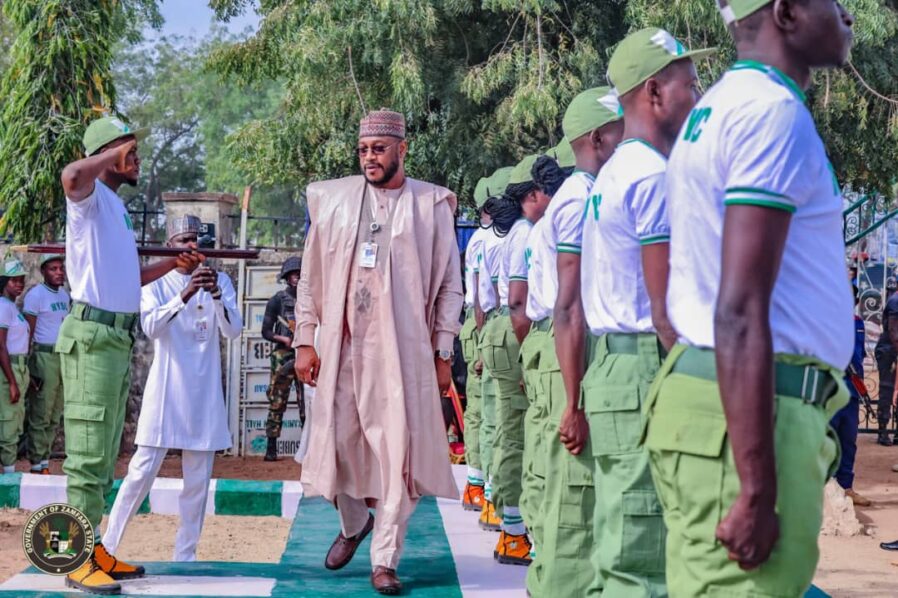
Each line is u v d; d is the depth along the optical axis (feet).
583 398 12.85
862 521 30.55
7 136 42.57
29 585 18.71
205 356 22.52
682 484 8.58
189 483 22.66
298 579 19.79
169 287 22.66
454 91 43.04
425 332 19.62
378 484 19.44
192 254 21.53
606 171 12.51
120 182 19.11
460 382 42.83
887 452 47.26
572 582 13.94
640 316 12.15
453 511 28.12
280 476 39.45
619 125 15.17
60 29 42.37
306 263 20.16
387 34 41.86
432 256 20.01
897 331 43.62
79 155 42.19
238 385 43.98
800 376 8.30
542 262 17.22
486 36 44.14
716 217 8.50
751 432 7.80
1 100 44.57
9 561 24.25
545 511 14.89
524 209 19.71
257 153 48.83
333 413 19.44
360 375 19.34
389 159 19.71
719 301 7.93
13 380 36.40
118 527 21.35
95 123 18.95
